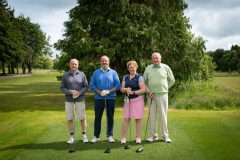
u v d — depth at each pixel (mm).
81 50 9156
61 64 10422
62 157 3912
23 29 41938
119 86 4602
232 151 4086
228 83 21359
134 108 4484
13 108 9719
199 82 16266
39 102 11312
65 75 4602
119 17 9547
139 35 9180
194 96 11250
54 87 19516
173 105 9516
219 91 13711
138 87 4512
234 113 7590
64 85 4594
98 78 4562
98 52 9492
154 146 4375
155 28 9766
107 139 4887
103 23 9914
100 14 10000
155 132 4727
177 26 10633
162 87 4578
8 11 39656
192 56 10523
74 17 10383
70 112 4613
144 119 6844
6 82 24844
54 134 5293
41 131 5562
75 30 9336
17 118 7668
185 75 10625
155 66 4652
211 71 22906
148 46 9773
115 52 9562
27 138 5039
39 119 7105
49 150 4262
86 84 4715
